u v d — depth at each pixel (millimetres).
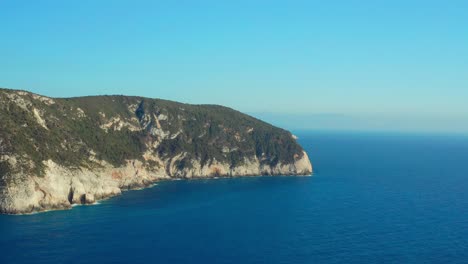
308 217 162750
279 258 118562
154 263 113562
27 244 125438
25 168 165000
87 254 118875
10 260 113312
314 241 133250
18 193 158875
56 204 168125
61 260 114062
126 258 116688
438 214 169500
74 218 155000
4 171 161875
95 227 144500
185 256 119062
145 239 133125
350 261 117062
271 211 172375
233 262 115188
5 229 138875
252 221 156375
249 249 125312
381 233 142500
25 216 154875
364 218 161750
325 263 115438
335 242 132625
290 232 142875
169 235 137750
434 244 131750
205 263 114188
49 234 135125
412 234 141750
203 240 133250
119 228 144250
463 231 145625
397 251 125375
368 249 126688
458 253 124312
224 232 142000
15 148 168875
